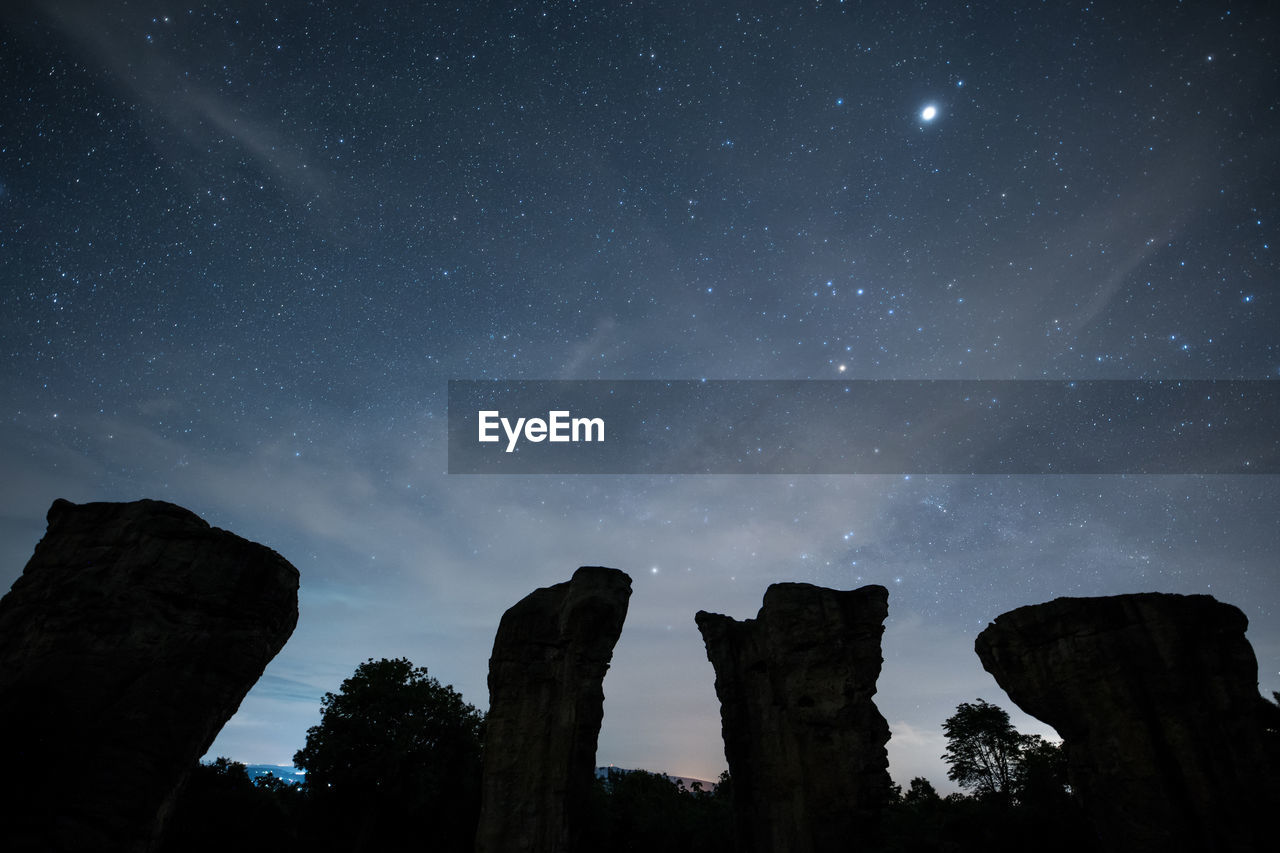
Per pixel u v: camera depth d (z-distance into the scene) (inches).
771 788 1256.2
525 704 1246.9
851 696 1264.8
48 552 963.3
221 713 934.4
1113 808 954.1
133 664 880.3
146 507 989.8
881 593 1374.3
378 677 1856.5
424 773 1673.2
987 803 1395.2
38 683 837.2
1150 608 1034.7
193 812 1423.5
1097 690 1012.5
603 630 1279.5
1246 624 1029.8
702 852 1579.7
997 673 1141.7
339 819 1660.9
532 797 1160.2
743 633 1507.1
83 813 775.7
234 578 976.3
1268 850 863.7
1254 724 944.9
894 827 1141.7
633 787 2043.6
